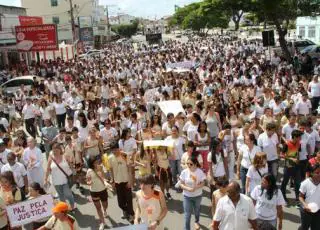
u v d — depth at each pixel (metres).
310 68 28.36
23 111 16.58
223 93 17.16
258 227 5.23
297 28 54.34
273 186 6.69
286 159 9.38
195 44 67.62
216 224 6.17
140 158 9.82
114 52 60.66
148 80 23.41
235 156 11.14
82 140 11.80
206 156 9.95
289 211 9.27
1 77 34.00
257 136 10.50
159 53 49.19
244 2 32.88
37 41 38.25
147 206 6.43
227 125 10.03
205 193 10.58
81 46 65.56
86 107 18.58
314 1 32.34
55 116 16.97
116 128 12.85
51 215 7.39
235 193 5.98
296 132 9.14
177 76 22.92
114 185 9.32
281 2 30.73
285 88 16.66
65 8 76.19
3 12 43.56
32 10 75.88
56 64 40.09
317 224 7.26
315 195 7.13
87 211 10.01
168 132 11.73
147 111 14.97
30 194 7.62
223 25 100.56
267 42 26.70
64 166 9.41
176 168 10.63
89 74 29.70
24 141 10.91
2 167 9.21
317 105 17.59
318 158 7.91
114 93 18.72
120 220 9.40
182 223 9.05
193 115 10.64
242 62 29.16
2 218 7.32
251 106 14.10
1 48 39.47
